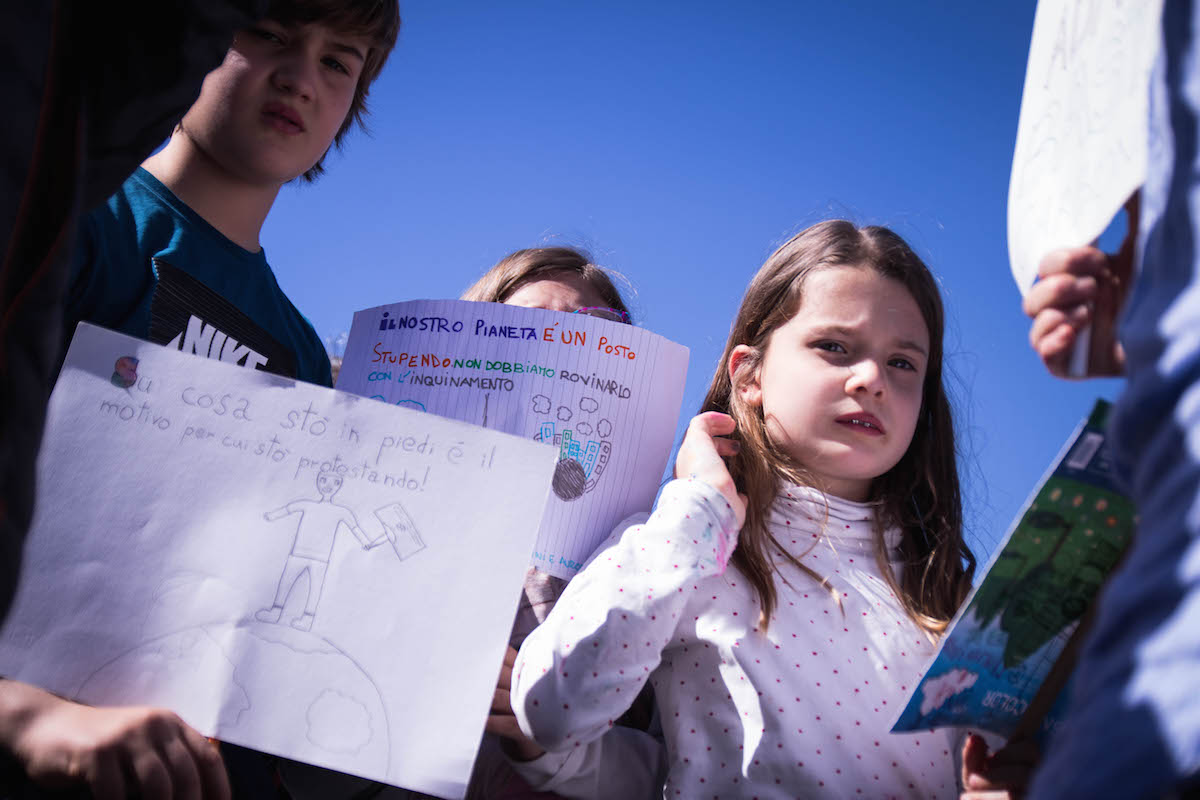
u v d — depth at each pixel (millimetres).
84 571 1410
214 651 1407
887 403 1821
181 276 2059
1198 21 723
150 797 1254
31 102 804
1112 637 625
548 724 1484
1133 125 1005
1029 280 1189
